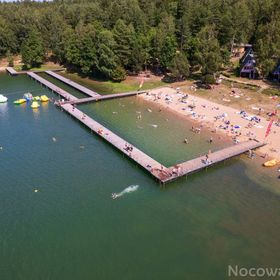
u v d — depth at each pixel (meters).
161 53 114.62
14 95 102.12
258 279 36.84
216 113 83.25
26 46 135.00
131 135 72.38
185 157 62.16
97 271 38.06
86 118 80.38
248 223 45.22
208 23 123.69
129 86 108.38
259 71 108.81
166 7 144.88
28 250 40.97
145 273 37.78
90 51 115.06
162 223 45.53
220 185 53.84
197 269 38.25
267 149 64.50
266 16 133.38
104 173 57.72
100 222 45.72
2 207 48.69
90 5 167.25
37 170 58.56
